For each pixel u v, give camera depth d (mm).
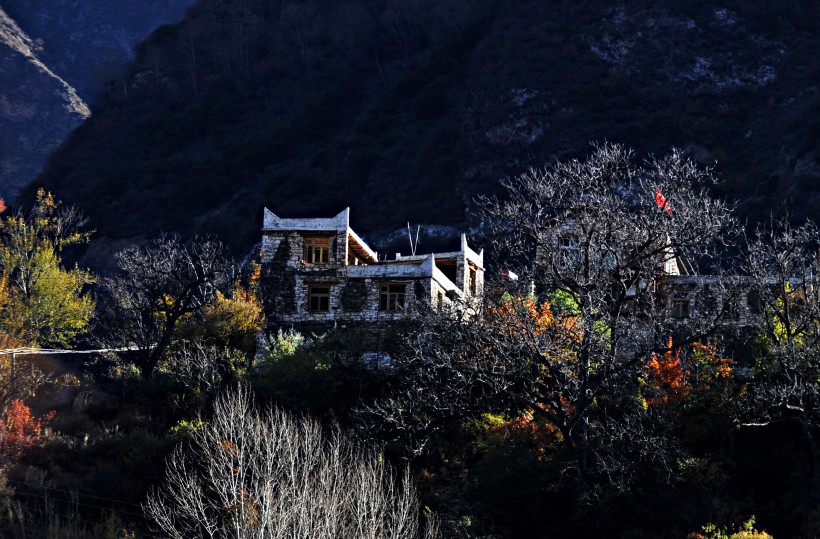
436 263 70750
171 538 40594
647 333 54031
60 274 79625
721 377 52000
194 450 47688
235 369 60281
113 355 66688
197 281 67188
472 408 51375
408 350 56531
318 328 64188
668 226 49375
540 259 52812
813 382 50219
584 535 45094
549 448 48688
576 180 52156
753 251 57000
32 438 51500
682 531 44406
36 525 42875
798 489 46531
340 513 37469
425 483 48000
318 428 47500
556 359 46719
